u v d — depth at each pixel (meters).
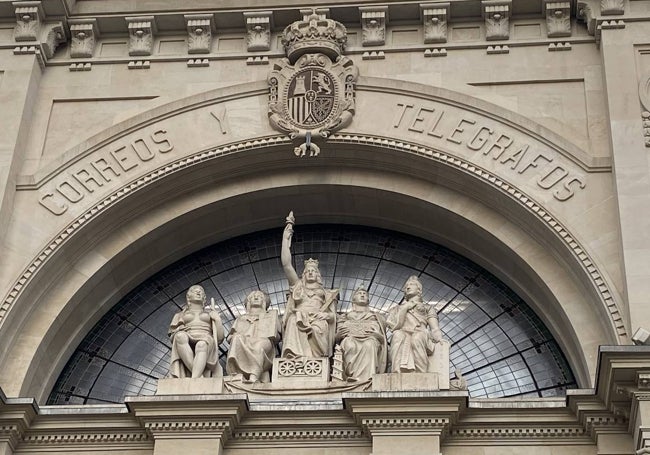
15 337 24.33
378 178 26.17
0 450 22.44
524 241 24.97
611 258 23.50
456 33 26.77
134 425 22.62
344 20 27.02
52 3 26.98
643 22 25.83
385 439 21.75
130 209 25.80
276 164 26.30
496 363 24.81
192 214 26.20
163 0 27.23
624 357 20.83
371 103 26.00
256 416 22.39
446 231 26.06
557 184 24.58
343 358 23.19
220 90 26.39
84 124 26.42
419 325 23.25
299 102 25.97
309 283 24.42
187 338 23.34
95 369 25.44
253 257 26.81
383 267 26.36
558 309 24.20
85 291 25.38
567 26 26.31
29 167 25.88
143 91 26.69
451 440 22.14
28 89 26.36
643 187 23.67
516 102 25.67
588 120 25.31
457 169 25.09
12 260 24.59
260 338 23.70
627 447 21.64
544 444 22.09
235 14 27.02
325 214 26.83
